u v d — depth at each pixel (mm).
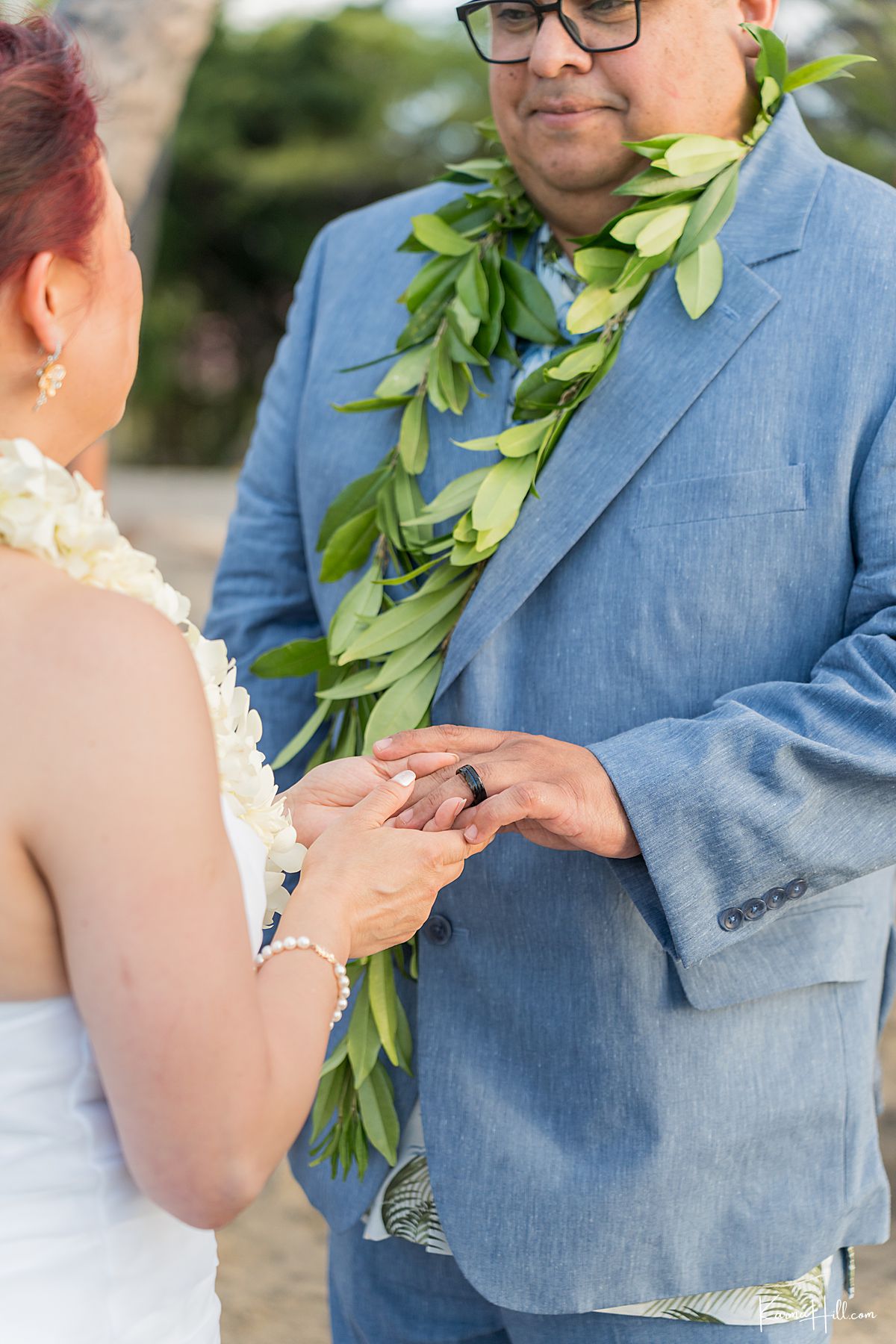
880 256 1414
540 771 1319
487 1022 1507
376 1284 1646
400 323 1702
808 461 1397
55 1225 957
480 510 1449
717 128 1550
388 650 1514
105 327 997
